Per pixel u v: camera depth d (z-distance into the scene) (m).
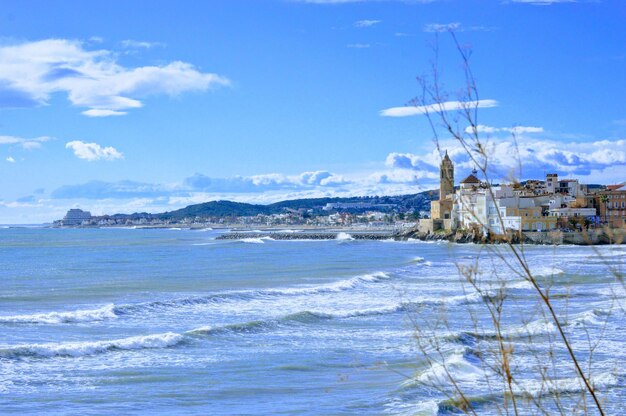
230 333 34.38
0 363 26.72
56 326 37.22
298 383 24.08
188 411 20.38
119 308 42.66
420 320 37.41
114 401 21.55
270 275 75.06
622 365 24.72
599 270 69.50
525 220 133.12
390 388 22.75
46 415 19.84
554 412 18.02
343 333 34.91
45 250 151.50
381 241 192.50
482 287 44.41
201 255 123.12
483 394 20.72
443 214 183.25
